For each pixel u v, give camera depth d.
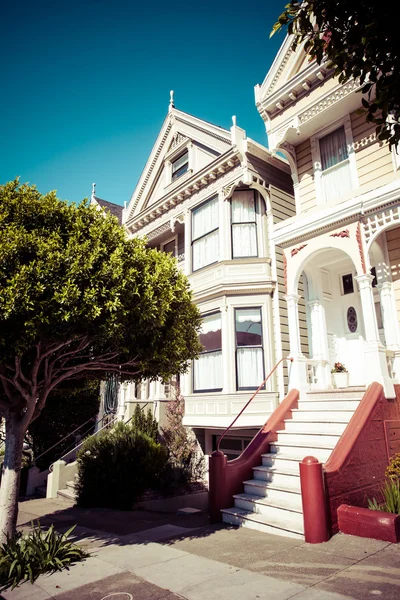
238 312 11.93
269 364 11.24
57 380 6.93
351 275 11.23
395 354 8.79
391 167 9.80
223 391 11.42
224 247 12.43
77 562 5.69
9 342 5.73
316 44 4.84
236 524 7.27
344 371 10.27
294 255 10.38
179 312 7.48
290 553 5.56
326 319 11.23
